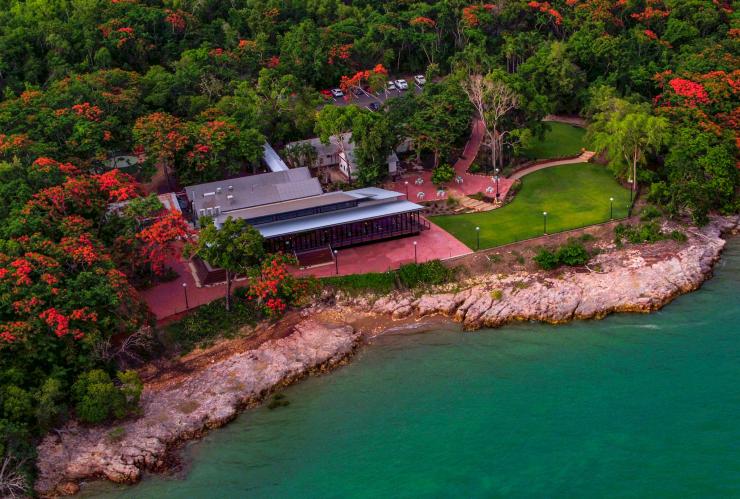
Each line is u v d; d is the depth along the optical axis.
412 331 141.00
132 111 188.50
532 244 156.38
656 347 133.25
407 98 192.00
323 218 156.62
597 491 107.31
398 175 185.38
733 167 172.75
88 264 133.25
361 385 128.50
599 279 148.00
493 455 113.88
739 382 124.19
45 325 121.62
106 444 116.31
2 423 109.69
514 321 142.25
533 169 188.38
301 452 115.69
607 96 198.75
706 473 108.94
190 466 114.12
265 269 137.50
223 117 183.00
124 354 130.62
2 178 150.25
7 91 193.12
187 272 152.50
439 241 159.38
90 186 149.62
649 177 175.62
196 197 166.88
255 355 133.50
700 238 160.12
